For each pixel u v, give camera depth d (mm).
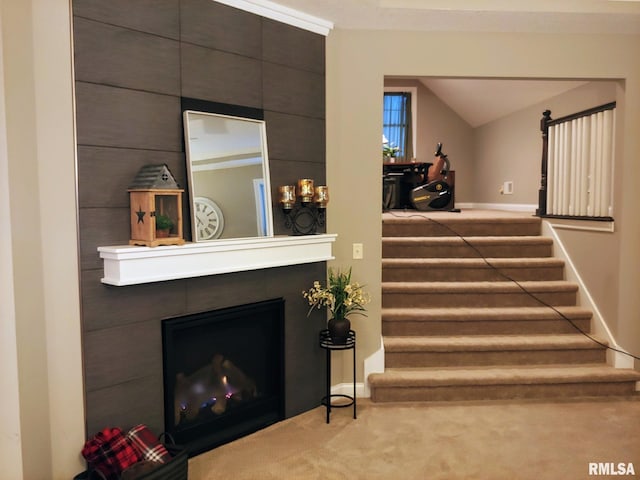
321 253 3402
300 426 3258
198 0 2816
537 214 5102
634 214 3764
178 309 2785
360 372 3740
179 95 2752
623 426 3221
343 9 3256
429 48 3641
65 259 2391
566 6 3334
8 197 2178
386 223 4992
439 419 3336
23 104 2229
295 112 3340
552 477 2652
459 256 4730
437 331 4055
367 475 2674
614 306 3863
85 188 2424
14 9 2184
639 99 3736
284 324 3324
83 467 2490
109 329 2533
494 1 3305
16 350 2221
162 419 2746
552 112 5875
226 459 2842
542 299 4297
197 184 2793
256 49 3102
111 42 2484
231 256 2873
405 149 8312
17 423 2236
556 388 3660
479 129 8031
